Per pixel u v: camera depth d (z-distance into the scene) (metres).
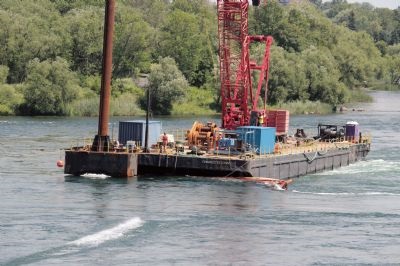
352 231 119.94
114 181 156.62
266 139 171.12
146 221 122.81
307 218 128.38
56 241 109.94
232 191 149.75
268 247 110.06
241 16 191.88
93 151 161.50
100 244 109.12
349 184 168.62
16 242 108.75
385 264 103.31
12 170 173.00
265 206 137.00
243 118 195.88
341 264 103.06
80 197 140.38
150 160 161.38
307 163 183.50
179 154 162.50
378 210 136.62
